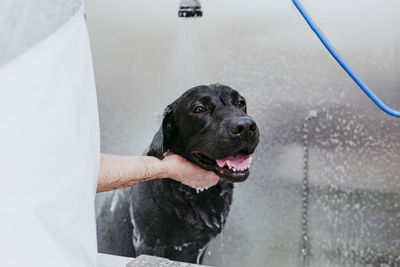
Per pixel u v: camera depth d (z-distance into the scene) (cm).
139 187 171
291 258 157
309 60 149
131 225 174
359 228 148
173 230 168
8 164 43
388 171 143
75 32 49
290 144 154
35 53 45
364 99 143
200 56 162
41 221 43
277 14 151
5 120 43
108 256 176
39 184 44
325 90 148
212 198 162
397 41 137
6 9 45
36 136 44
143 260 126
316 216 153
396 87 139
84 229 48
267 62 154
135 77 171
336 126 148
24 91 44
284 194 156
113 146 176
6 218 42
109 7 173
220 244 165
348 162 148
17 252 42
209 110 151
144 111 170
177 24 164
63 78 47
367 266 148
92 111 52
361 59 142
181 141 157
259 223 159
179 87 165
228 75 159
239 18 156
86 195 49
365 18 140
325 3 144
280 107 154
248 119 135
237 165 149
